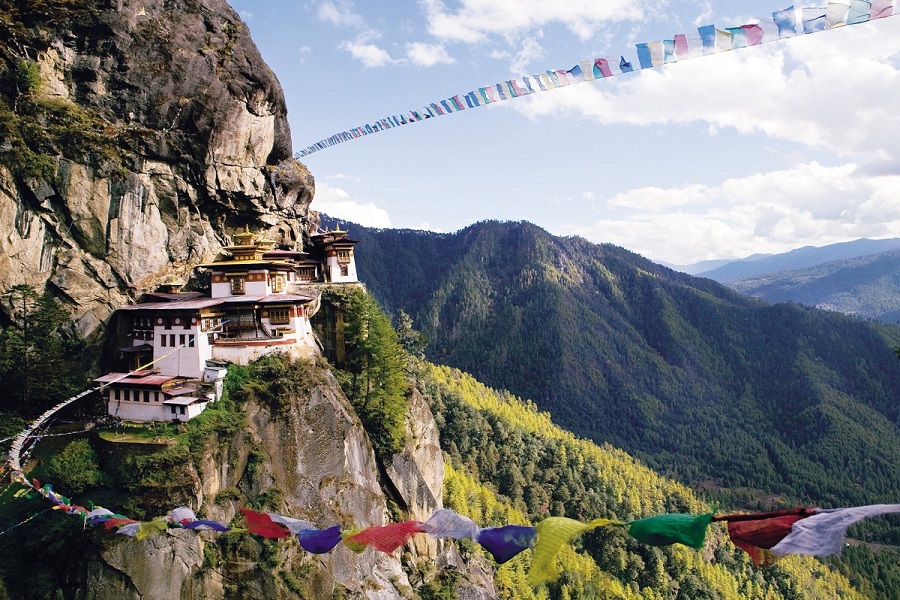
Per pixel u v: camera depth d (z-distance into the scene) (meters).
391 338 68.50
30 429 41.75
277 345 56.78
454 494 102.38
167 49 66.19
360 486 57.69
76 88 63.38
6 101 58.84
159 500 44.03
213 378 52.78
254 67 71.75
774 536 10.84
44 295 57.78
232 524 47.22
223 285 61.50
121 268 61.97
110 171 61.66
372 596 54.69
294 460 53.25
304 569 48.91
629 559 121.62
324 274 79.50
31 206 58.03
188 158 66.94
